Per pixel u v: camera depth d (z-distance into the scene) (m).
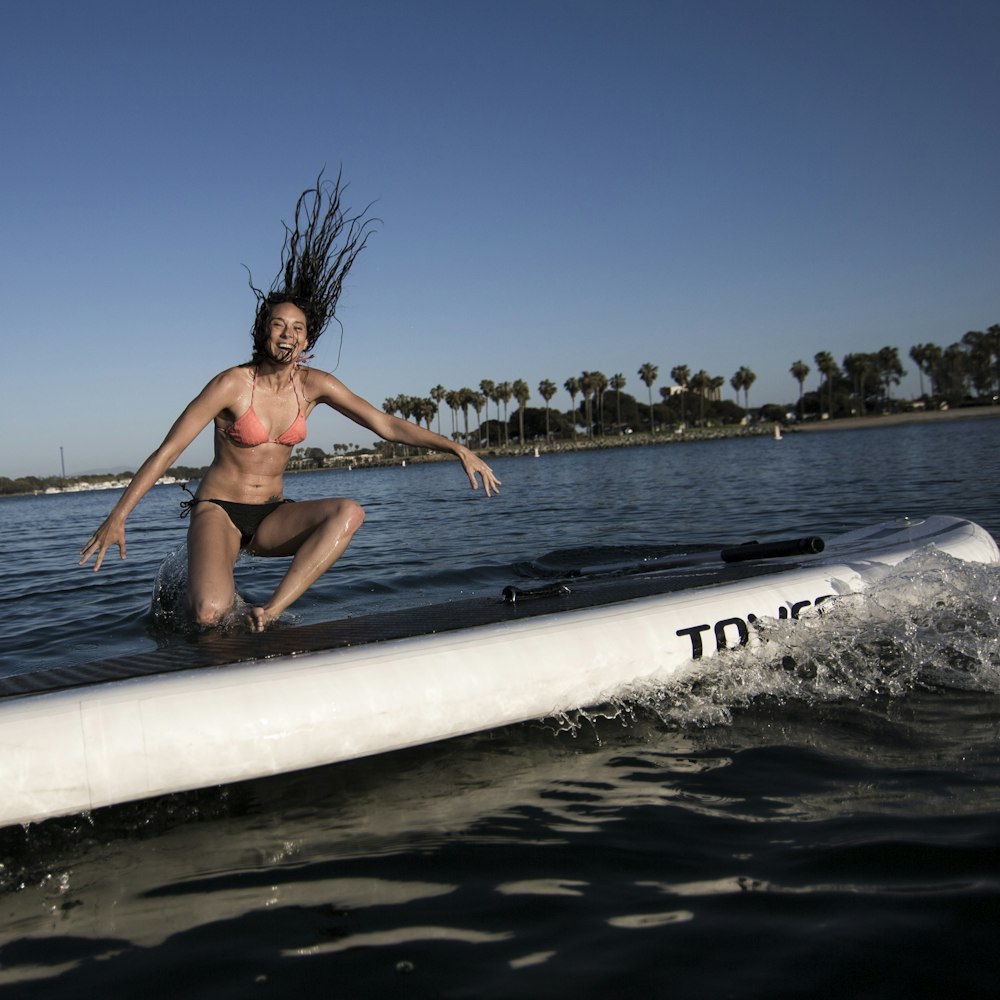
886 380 100.50
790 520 10.51
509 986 1.69
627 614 3.62
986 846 2.11
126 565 8.94
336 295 4.47
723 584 4.06
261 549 4.44
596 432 120.38
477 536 10.59
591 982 1.69
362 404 4.53
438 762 3.00
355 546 10.02
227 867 2.30
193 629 3.93
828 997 1.60
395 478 47.12
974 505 10.46
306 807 2.68
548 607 3.74
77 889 2.22
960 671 3.52
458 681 3.11
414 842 2.38
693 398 121.31
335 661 3.03
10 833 2.57
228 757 2.71
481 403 102.12
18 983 1.80
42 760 2.50
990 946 1.72
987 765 2.64
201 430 4.11
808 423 98.19
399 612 3.96
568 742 3.12
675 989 1.65
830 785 2.57
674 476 24.67
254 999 1.69
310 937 1.91
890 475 17.44
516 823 2.46
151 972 1.81
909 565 4.41
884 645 3.85
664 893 2.01
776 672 3.67
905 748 2.83
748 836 2.27
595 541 9.32
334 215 4.39
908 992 1.60
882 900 1.91
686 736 3.10
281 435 4.37
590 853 2.23
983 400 96.19
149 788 2.62
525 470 43.12
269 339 4.15
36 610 6.33
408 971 1.75
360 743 2.90
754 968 1.70
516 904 2.00
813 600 4.06
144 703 2.69
